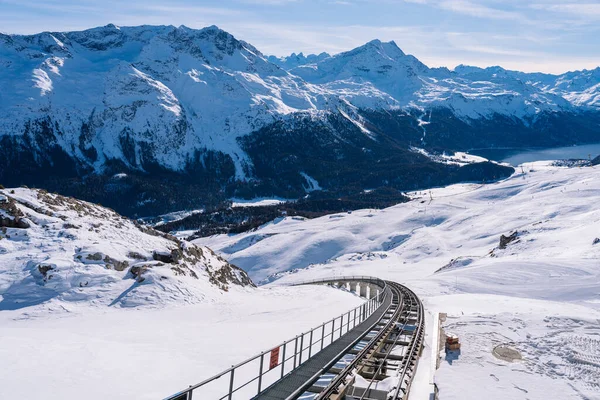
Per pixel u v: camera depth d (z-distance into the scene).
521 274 69.25
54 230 50.84
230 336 32.00
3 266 43.88
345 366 22.44
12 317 37.09
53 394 17.45
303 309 48.53
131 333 32.75
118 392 18.39
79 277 44.34
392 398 18.06
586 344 27.16
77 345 24.88
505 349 26.44
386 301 49.56
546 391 20.36
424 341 29.92
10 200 52.56
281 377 19.80
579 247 87.94
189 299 46.47
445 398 19.41
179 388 19.59
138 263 49.75
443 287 65.00
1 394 16.86
